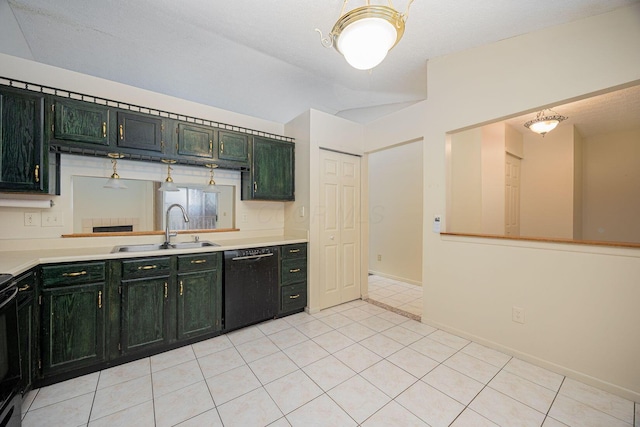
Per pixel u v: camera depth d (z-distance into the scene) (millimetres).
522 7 1754
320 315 3047
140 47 2396
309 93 3439
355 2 1793
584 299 1830
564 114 3543
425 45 2328
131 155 2314
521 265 2121
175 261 2262
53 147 2037
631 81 1644
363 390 1750
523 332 2111
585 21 1807
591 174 4496
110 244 2467
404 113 3002
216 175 3055
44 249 2209
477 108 2346
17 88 1857
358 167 3570
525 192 4520
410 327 2723
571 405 1613
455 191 3811
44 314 1758
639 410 1567
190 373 1928
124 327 2031
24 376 1625
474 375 1914
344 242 3439
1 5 1857
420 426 1453
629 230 4164
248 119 3309
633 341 1650
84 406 1591
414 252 4328
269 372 1943
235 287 2576
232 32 2189
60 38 2240
